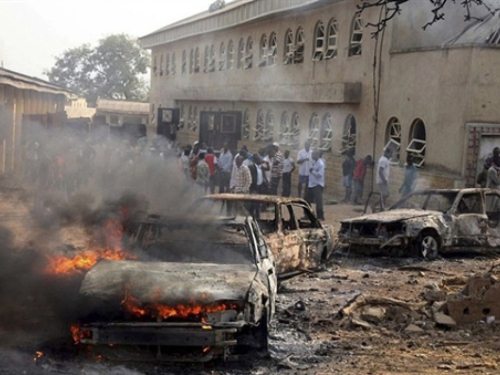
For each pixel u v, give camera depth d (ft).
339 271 45.32
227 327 23.93
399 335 30.40
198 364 24.98
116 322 24.03
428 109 77.77
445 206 53.01
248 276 26.63
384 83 85.81
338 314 32.89
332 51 99.60
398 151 83.10
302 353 27.25
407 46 84.64
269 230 39.65
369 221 50.11
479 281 32.76
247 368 25.03
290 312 33.73
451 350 28.17
